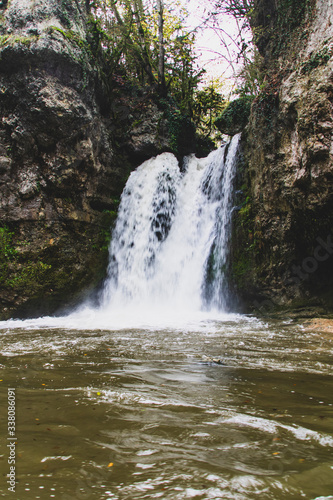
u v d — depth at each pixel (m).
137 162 14.94
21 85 10.67
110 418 2.65
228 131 13.84
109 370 4.10
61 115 10.85
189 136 15.41
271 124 9.84
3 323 9.83
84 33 12.44
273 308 10.05
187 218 13.65
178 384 3.56
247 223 10.96
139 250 13.54
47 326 8.72
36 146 11.05
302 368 4.24
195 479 1.79
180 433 2.38
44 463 1.95
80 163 11.78
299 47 9.38
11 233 10.93
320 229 8.92
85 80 11.56
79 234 12.09
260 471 1.87
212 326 8.05
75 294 11.84
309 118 8.27
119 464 1.95
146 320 9.38
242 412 2.79
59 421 2.59
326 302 9.32
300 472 1.86
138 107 15.02
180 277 12.69
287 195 9.27
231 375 3.91
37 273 11.05
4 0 11.54
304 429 2.46
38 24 10.84
